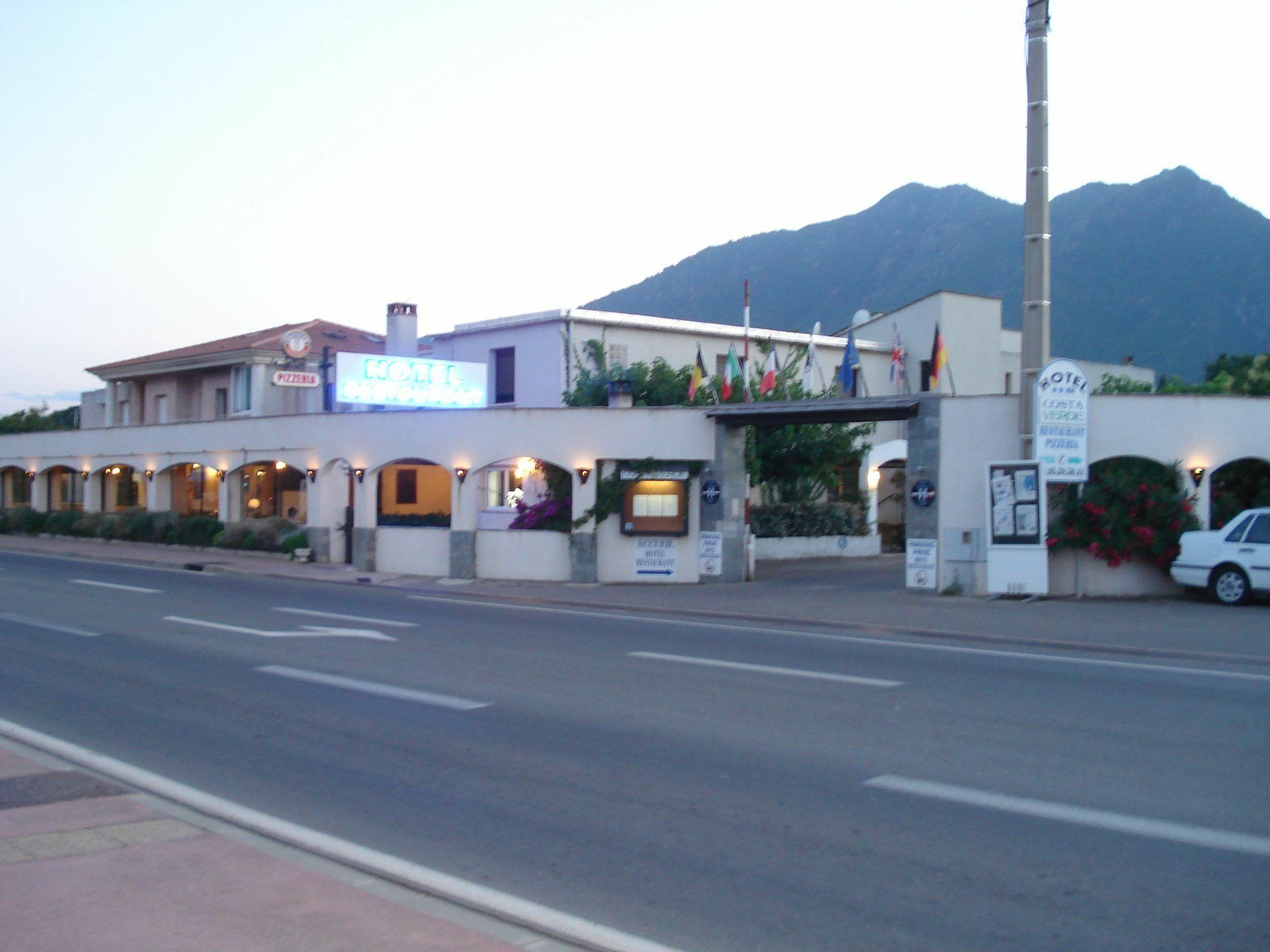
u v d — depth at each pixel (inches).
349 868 233.6
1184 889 221.0
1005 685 447.5
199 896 209.3
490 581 959.0
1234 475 858.1
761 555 1221.1
